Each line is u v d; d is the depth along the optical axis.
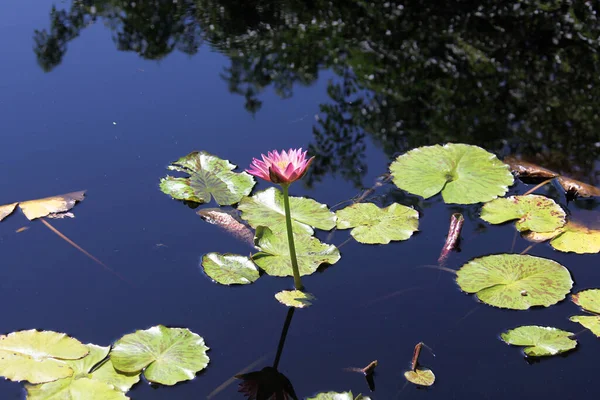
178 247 2.39
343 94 3.53
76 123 3.18
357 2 4.54
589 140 3.08
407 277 2.25
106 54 3.93
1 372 1.76
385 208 2.58
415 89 3.60
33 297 2.13
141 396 1.74
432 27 4.24
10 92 3.44
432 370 1.86
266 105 3.39
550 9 4.09
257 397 1.75
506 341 1.96
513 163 2.89
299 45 4.09
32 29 4.20
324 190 2.74
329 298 2.15
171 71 3.74
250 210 2.55
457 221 2.43
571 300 2.11
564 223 2.46
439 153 2.88
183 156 2.92
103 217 2.54
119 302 2.12
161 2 4.70
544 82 3.64
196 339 1.93
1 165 2.85
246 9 4.56
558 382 1.82
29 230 2.46
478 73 3.74
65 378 1.76
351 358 1.91
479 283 2.19
